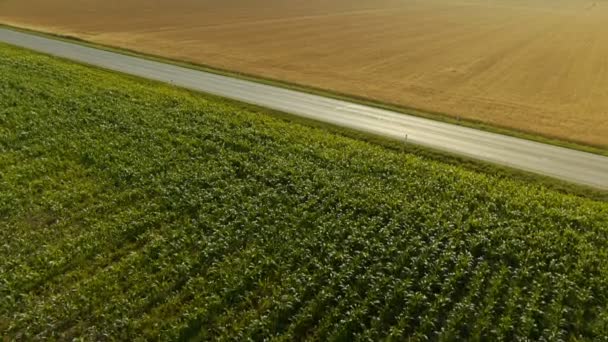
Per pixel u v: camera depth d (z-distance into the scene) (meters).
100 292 13.98
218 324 12.90
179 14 87.25
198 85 36.03
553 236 16.88
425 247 15.96
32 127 24.34
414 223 17.50
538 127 30.72
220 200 18.77
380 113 31.62
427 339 12.54
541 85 42.88
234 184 19.98
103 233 16.61
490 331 12.73
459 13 107.62
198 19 81.75
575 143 27.81
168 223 17.41
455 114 33.03
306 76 43.00
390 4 123.38
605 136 29.30
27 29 60.16
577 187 21.28
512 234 16.83
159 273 14.74
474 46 63.59
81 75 35.03
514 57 55.97
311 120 29.09
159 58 46.00
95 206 18.17
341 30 75.44
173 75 38.91
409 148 25.31
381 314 13.25
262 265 15.11
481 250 16.25
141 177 20.12
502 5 132.38
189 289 14.13
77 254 15.54
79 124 25.16
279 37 66.25
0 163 20.84
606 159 24.88
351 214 17.92
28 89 30.11
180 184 19.88
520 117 33.00
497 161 24.14
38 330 12.69
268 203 18.55
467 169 23.09
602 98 38.69
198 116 27.42
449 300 13.73
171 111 27.91
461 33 76.12
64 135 23.78
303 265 15.19
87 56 44.25
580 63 52.50
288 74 43.41
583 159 24.78
